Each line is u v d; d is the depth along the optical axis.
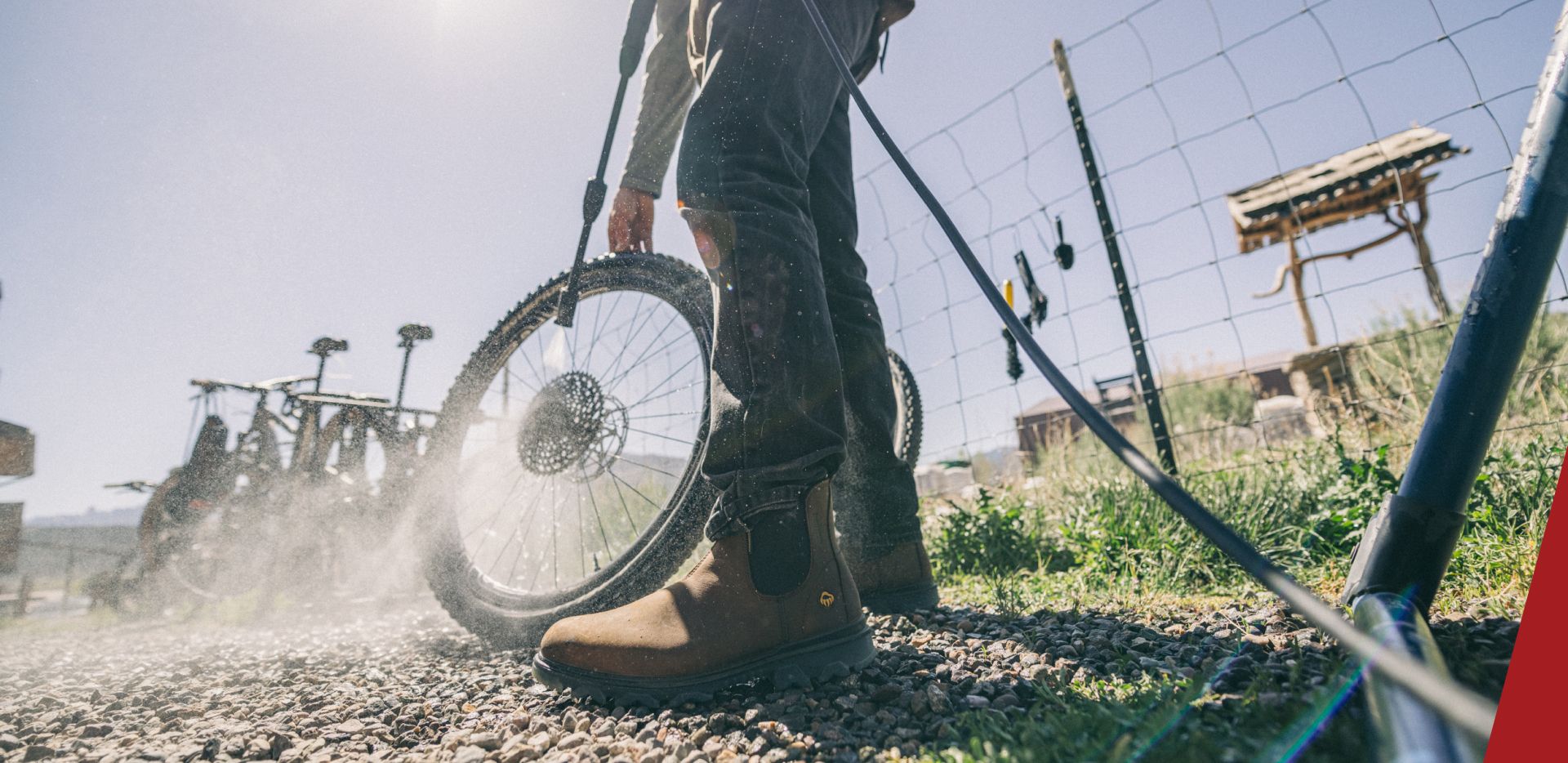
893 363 2.98
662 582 1.81
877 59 1.78
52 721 1.52
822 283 1.36
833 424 1.30
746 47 1.36
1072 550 2.59
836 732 1.04
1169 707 0.90
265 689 1.69
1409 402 3.35
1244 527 2.31
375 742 1.21
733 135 1.34
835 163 1.79
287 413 4.49
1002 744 0.90
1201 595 1.94
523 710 1.31
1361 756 0.68
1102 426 0.80
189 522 4.62
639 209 2.12
